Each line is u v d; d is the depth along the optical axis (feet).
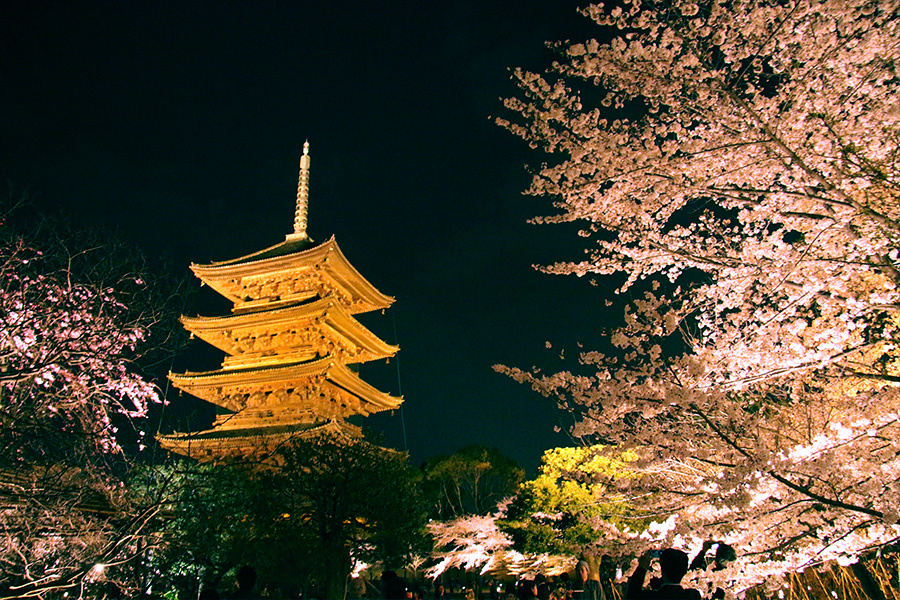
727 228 30.17
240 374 101.86
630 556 26.35
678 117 26.81
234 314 116.47
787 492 20.03
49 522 29.40
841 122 22.67
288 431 91.86
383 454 81.87
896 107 20.49
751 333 25.59
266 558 62.08
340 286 121.80
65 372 30.07
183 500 35.29
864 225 22.39
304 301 113.19
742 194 24.03
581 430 24.94
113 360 32.32
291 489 68.95
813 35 23.13
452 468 136.98
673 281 30.53
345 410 118.21
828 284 25.18
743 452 19.11
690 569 24.06
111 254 32.50
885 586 26.27
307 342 109.29
